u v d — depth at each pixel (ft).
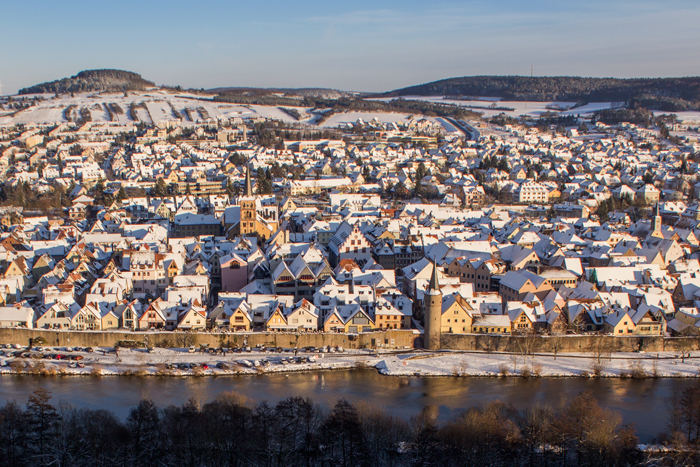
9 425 570.87
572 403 616.80
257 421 589.73
